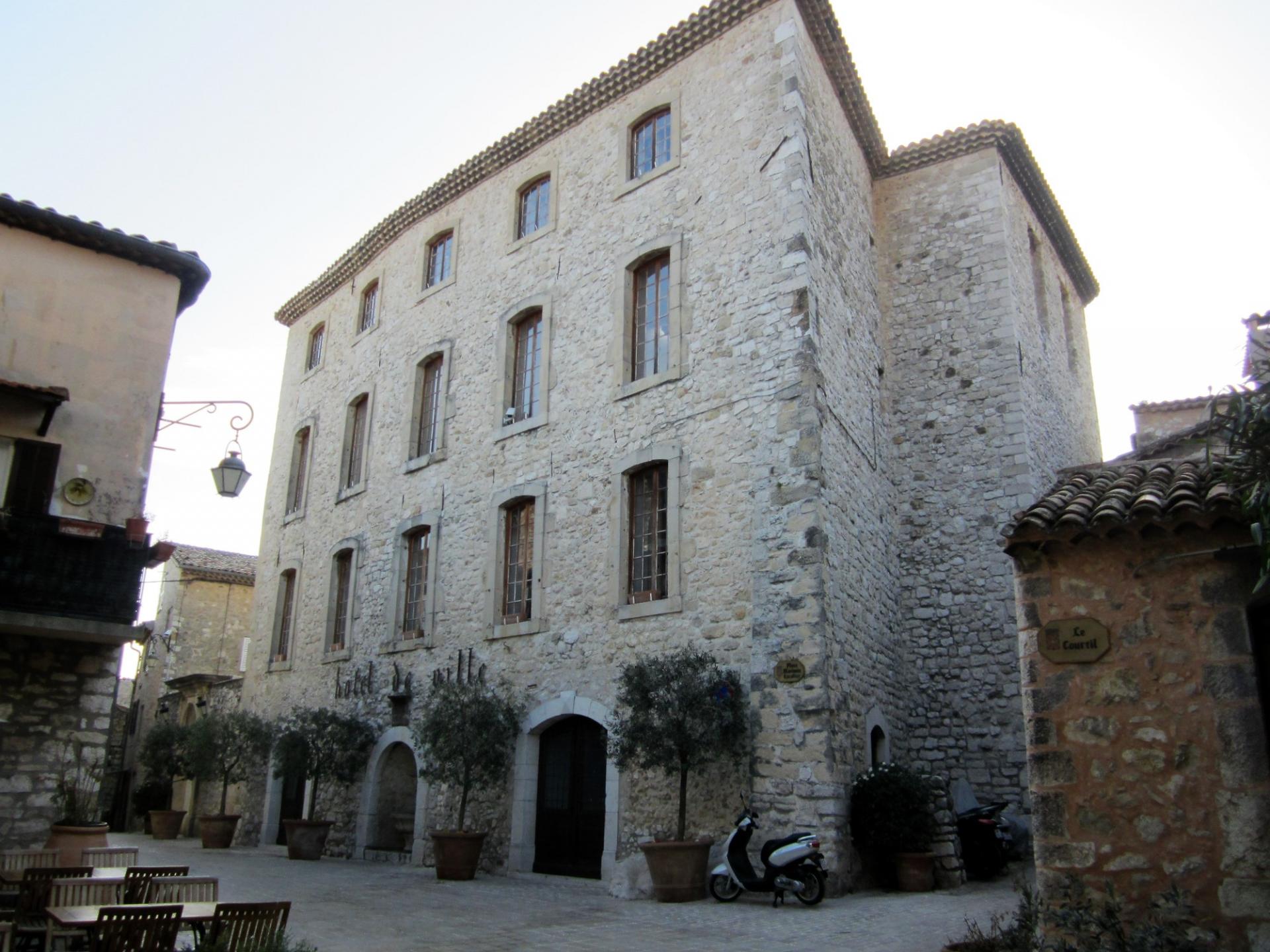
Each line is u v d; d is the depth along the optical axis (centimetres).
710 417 1328
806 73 1425
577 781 1357
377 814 1678
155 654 2977
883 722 1316
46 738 1093
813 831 1078
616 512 1397
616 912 1004
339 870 1465
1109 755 634
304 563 2109
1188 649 627
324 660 1928
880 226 1678
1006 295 1542
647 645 1295
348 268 2227
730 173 1420
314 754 1719
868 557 1362
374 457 1950
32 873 731
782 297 1298
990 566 1438
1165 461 774
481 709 1394
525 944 813
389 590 1791
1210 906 584
